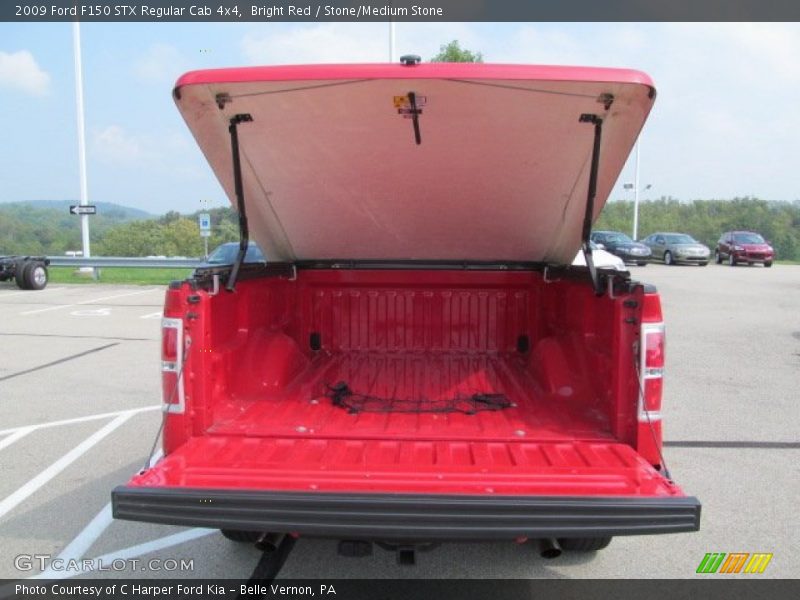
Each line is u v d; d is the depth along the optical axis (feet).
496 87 9.32
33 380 25.80
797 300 55.06
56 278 75.05
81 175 72.28
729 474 15.81
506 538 7.86
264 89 9.48
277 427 10.75
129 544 12.43
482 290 15.89
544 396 12.76
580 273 12.26
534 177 12.00
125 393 23.77
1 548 12.25
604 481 8.53
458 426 10.98
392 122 10.54
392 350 16.10
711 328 39.86
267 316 13.97
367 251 15.12
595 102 9.73
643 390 9.52
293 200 12.97
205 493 8.05
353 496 7.99
